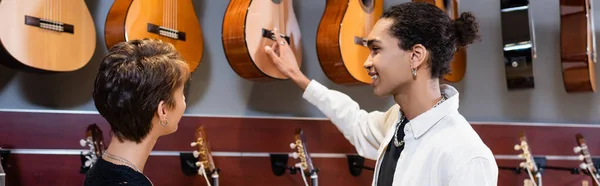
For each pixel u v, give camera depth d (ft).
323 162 10.07
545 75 12.10
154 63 4.19
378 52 5.30
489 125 11.19
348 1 9.04
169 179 9.07
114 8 7.91
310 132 10.03
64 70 7.69
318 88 8.03
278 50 8.59
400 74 5.21
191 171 9.14
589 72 10.97
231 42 8.35
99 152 7.86
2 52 7.18
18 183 8.25
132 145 4.25
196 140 8.92
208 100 9.68
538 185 10.28
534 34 11.89
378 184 5.70
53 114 8.50
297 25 9.15
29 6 7.37
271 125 9.79
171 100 4.30
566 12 11.09
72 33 7.81
